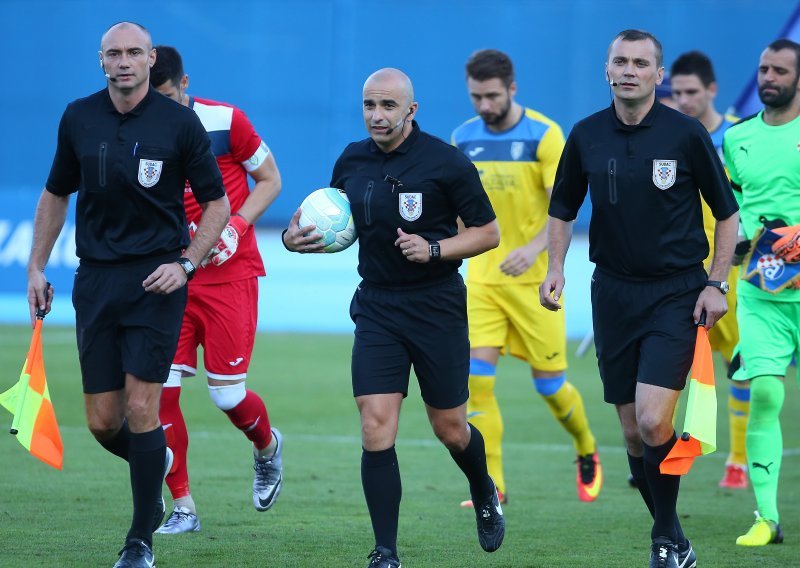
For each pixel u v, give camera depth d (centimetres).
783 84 2200
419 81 8362
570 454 3281
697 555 2003
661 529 1803
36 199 6569
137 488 1781
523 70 8288
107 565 1788
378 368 1791
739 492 2739
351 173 1847
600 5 8194
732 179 2305
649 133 1805
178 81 2230
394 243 1800
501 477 2591
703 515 2419
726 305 1788
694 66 2852
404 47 8356
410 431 3653
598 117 1858
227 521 2241
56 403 3919
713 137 2894
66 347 5334
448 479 2839
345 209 1850
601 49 8225
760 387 2192
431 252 1744
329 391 4362
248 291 2306
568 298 6894
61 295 6406
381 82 1766
